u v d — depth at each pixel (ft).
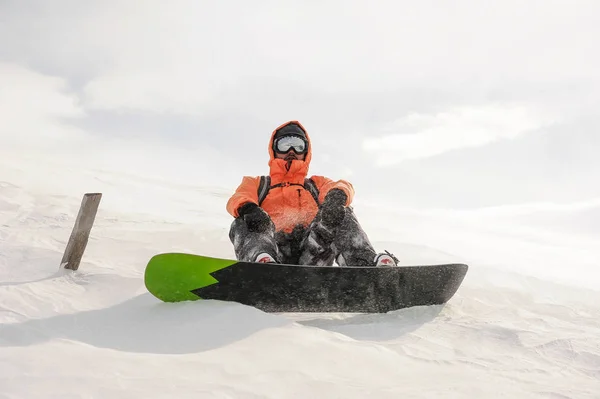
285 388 7.73
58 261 17.03
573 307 17.74
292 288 12.51
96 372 7.64
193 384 7.52
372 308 13.34
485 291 18.74
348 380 8.30
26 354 8.13
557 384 9.03
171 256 11.98
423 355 10.30
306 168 15.88
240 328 10.34
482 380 8.91
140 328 10.61
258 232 14.12
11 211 25.43
